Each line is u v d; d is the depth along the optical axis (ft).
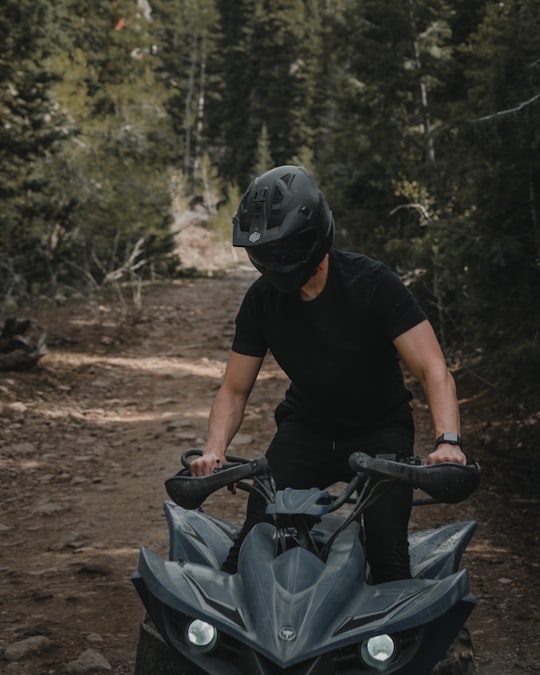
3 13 59.77
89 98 104.99
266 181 9.93
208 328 64.69
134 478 27.84
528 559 19.60
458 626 8.76
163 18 264.11
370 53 46.83
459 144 24.43
